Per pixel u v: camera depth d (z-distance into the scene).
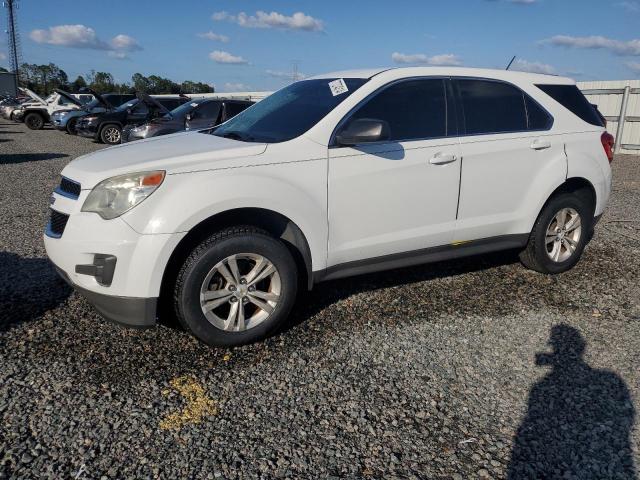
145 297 3.12
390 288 4.56
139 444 2.54
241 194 3.26
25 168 11.46
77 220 3.17
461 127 4.20
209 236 3.28
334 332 3.73
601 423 2.77
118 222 3.07
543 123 4.63
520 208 4.53
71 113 21.67
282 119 3.97
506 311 4.15
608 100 14.77
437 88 4.16
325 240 3.67
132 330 3.68
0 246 5.52
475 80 4.35
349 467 2.43
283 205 3.42
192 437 2.60
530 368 3.31
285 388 3.04
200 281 3.24
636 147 14.36
